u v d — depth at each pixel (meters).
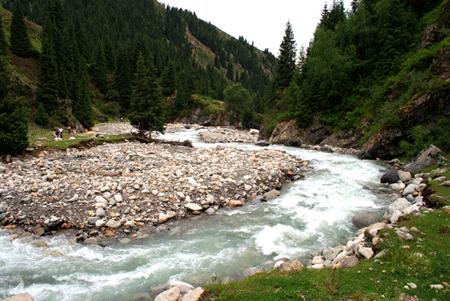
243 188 20.20
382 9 47.12
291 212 17.16
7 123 25.52
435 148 23.72
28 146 27.94
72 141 32.62
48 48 56.81
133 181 19.45
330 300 7.67
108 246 13.23
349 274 8.88
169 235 14.36
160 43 163.12
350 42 52.47
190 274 11.09
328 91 47.00
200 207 17.02
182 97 103.88
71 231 14.27
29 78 63.91
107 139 36.34
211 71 171.25
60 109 56.53
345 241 13.60
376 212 16.78
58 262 11.88
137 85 43.31
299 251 12.73
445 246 10.03
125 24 171.62
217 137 58.34
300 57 65.25
